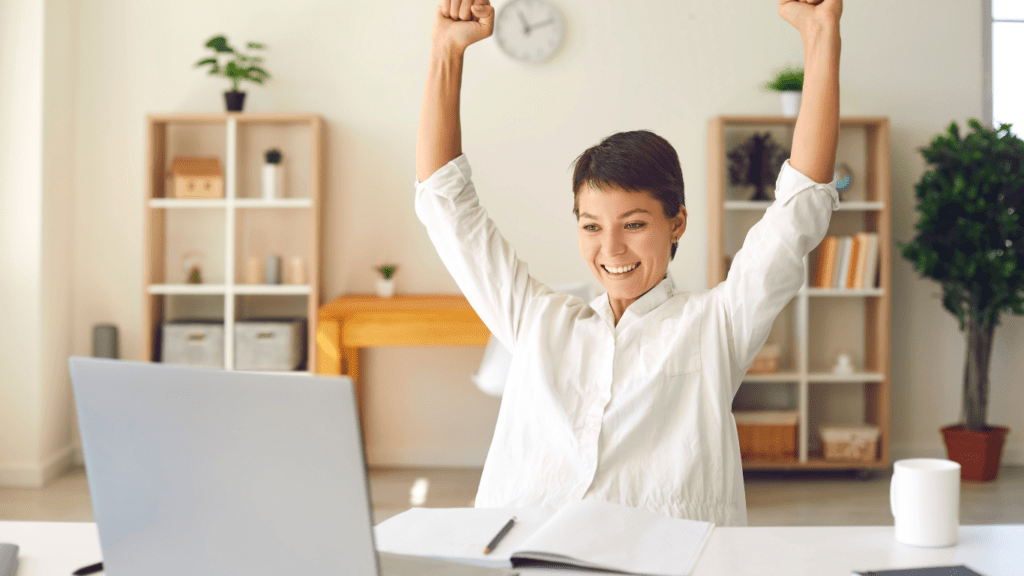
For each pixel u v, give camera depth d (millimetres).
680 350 1115
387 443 3924
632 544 856
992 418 3969
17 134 3486
